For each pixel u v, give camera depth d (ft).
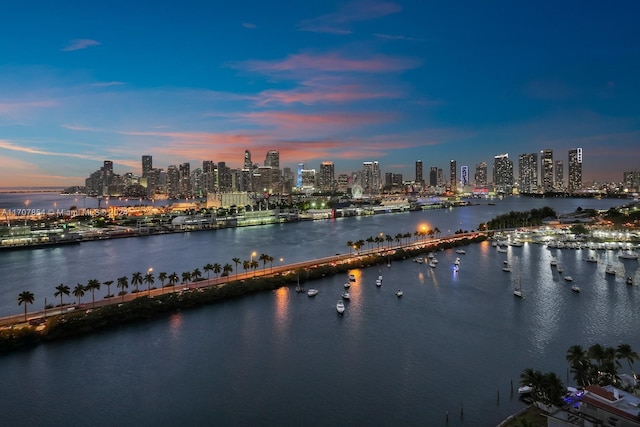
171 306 607.37
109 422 351.05
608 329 530.27
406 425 344.90
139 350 479.00
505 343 493.36
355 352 474.90
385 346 490.49
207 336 519.19
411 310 616.39
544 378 333.62
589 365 351.67
